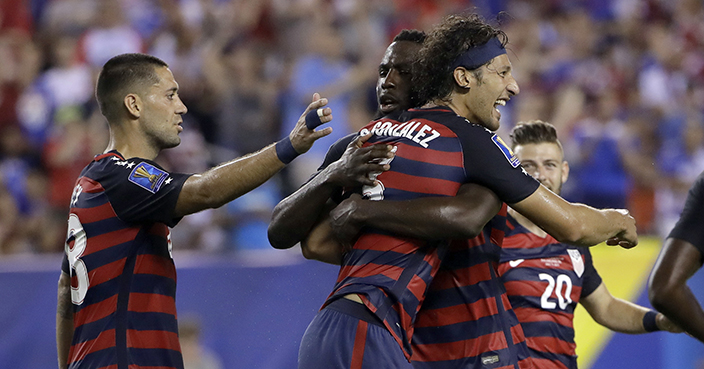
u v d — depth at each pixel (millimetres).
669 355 21781
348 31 35688
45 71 34219
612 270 22391
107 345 11062
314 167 30109
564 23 39094
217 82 32438
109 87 11883
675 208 30547
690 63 38781
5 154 31484
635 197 30688
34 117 32594
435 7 38188
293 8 35125
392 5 37312
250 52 34000
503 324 11406
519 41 37031
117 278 11258
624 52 38281
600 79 36219
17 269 21938
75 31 34750
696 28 40500
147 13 35781
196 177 11156
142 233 11438
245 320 21891
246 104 31797
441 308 11359
